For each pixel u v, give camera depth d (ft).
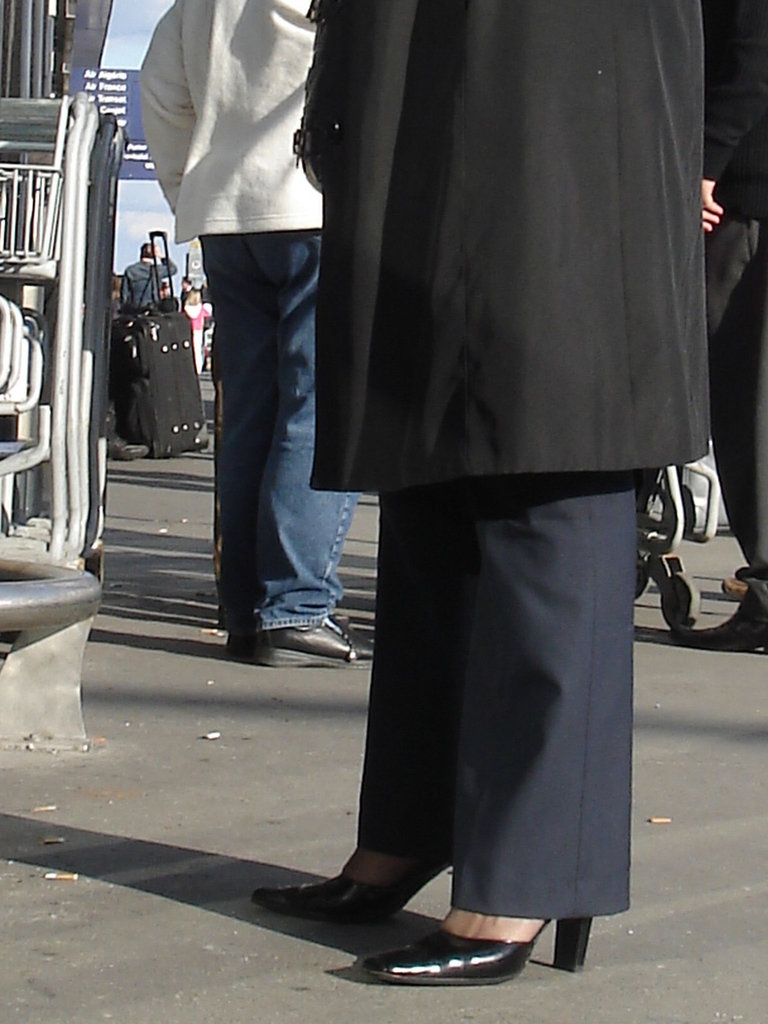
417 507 8.57
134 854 10.02
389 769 8.85
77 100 12.82
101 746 12.55
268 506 15.49
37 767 11.95
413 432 7.80
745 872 10.03
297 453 15.37
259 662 15.81
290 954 8.46
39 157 15.52
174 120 16.12
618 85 7.80
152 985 8.04
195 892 9.36
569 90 7.68
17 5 17.98
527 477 7.82
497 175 7.62
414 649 8.74
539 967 8.38
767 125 16.22
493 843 7.96
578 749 7.90
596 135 7.72
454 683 8.73
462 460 7.63
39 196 12.64
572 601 7.85
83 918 8.93
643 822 11.03
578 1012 7.82
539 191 7.59
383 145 7.94
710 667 16.49
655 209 7.87
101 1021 7.61
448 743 8.79
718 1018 7.80
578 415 7.57
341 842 10.28
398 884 8.91
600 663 7.93
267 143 15.26
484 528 8.00
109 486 34.91
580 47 7.73
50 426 12.89
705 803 11.51
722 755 12.86
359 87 7.98
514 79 7.64
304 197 15.25
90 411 13.78
